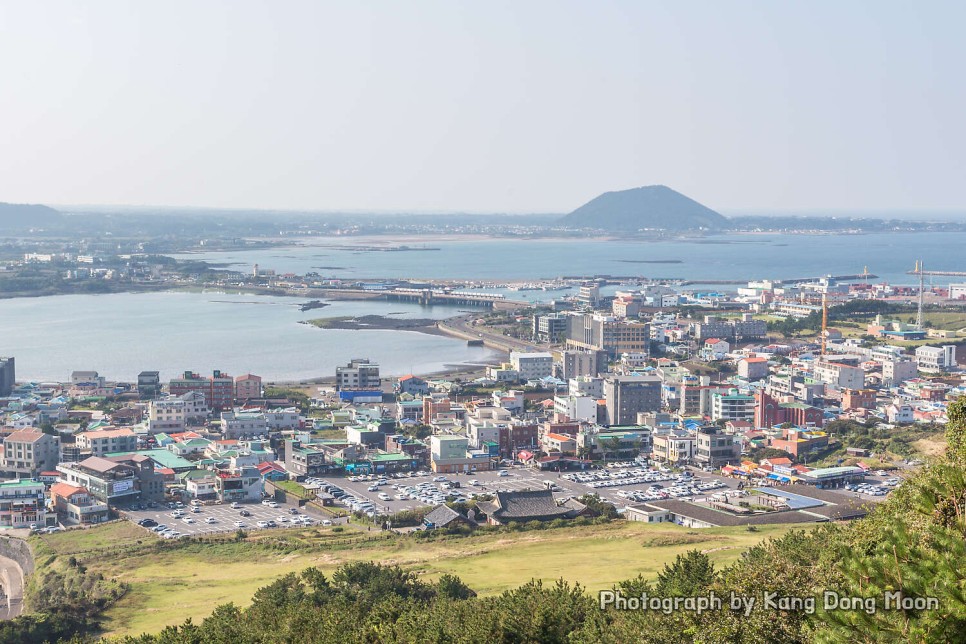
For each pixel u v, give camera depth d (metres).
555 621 149.00
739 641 114.88
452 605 167.62
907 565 75.31
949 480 82.00
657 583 173.50
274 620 167.75
